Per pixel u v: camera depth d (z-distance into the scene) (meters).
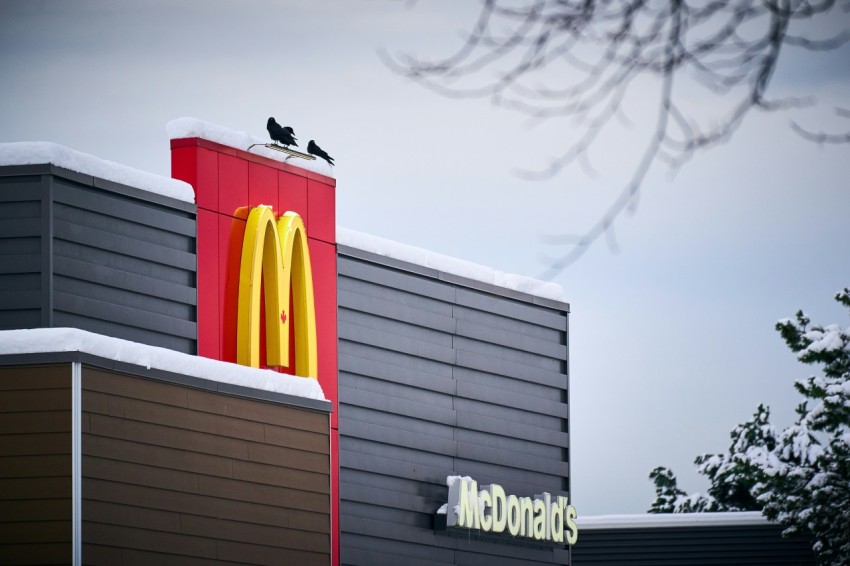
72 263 28.67
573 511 41.78
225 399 27.36
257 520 27.56
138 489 25.17
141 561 24.98
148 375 25.69
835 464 55.09
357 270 36.31
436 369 38.50
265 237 32.91
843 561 53.53
